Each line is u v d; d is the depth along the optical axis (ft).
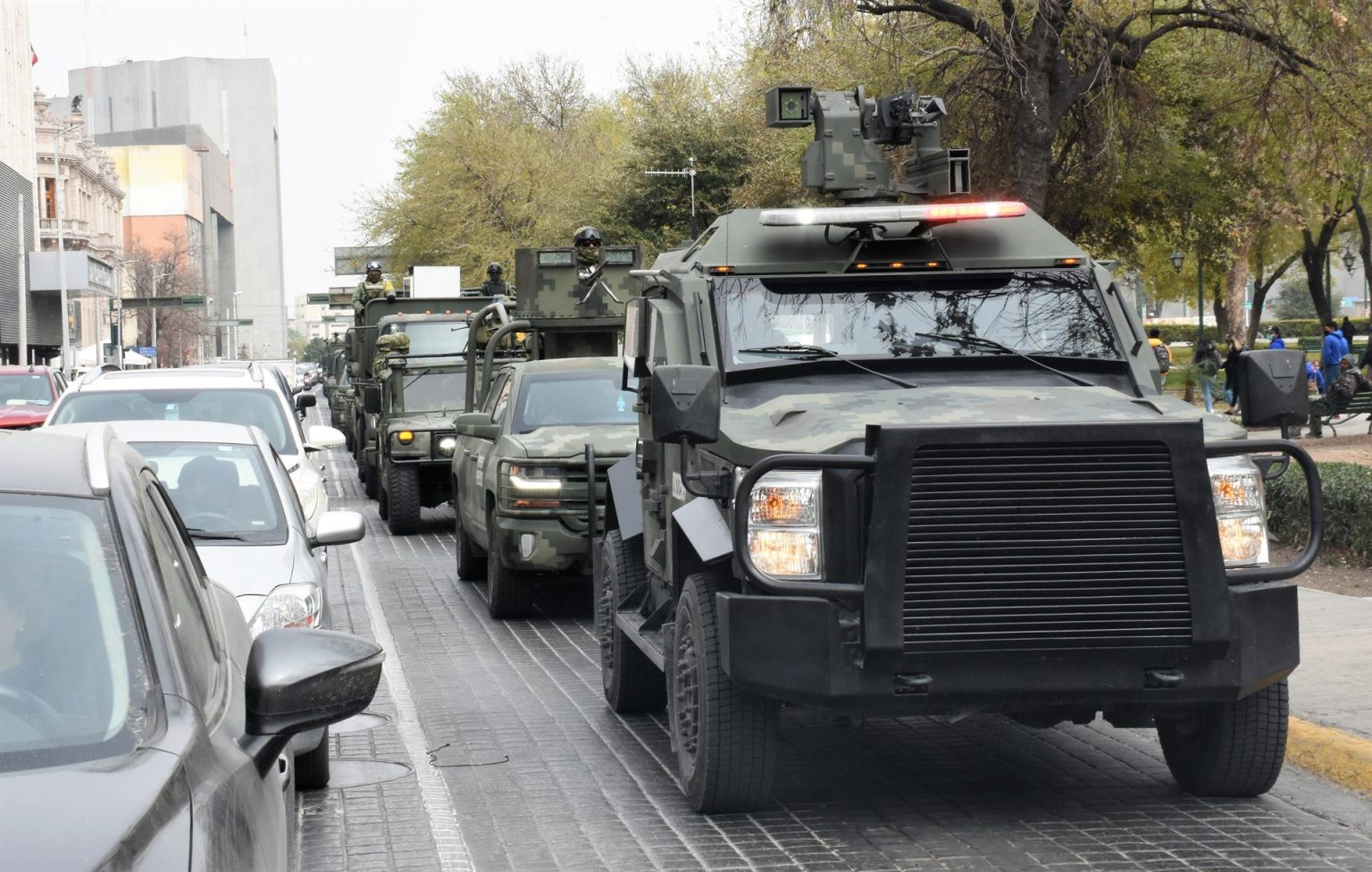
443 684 49.60
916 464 28.27
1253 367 31.91
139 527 16.49
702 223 301.43
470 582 76.59
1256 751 32.45
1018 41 121.29
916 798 34.35
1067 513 28.53
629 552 43.91
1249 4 120.37
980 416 29.84
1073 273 37.27
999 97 127.75
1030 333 36.01
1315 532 29.71
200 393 56.70
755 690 29.17
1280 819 32.22
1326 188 187.21
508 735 41.78
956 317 36.22
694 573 34.96
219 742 14.93
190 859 12.18
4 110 427.74
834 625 28.66
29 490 16.56
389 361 107.14
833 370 34.96
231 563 35.70
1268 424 32.27
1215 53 136.26
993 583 28.48
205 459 39.99
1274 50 119.44
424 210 349.20
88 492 16.71
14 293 421.59
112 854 11.71
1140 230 169.99
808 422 30.86
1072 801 33.91
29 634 14.92
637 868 29.55
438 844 31.22
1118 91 131.23
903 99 41.83
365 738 41.45
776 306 35.81
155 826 12.37
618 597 43.27
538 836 31.91
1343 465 72.33
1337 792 34.68
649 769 37.63
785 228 37.37
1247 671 29.22
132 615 15.34
